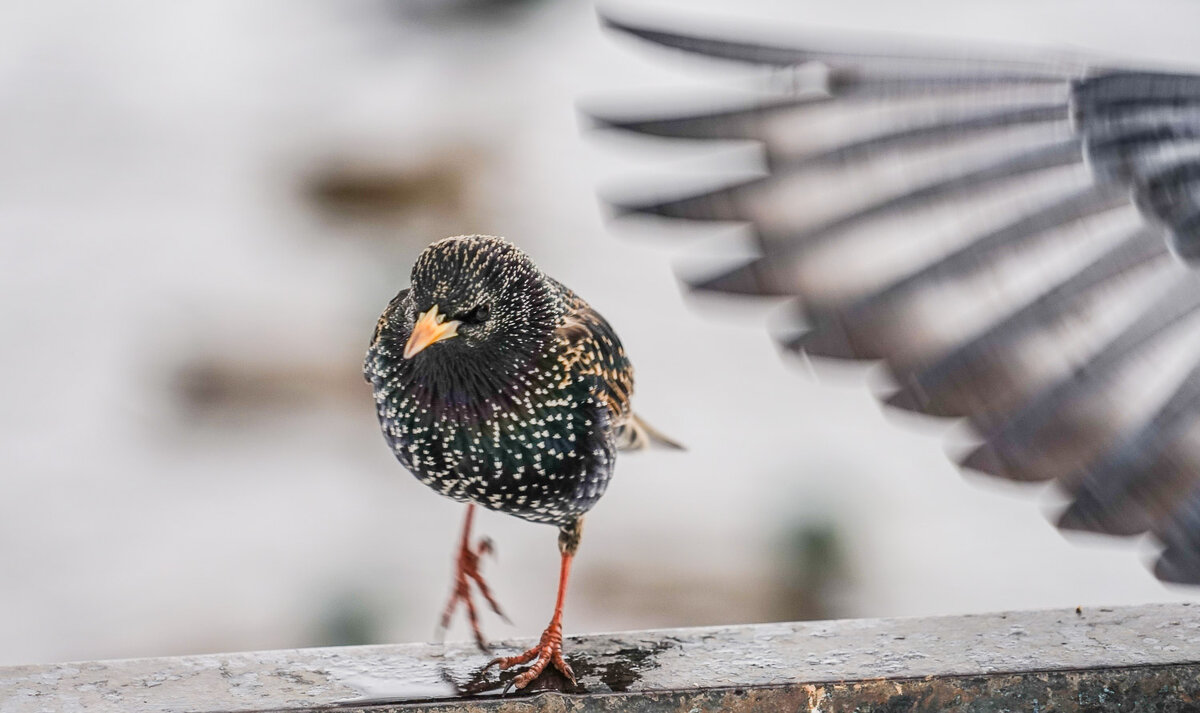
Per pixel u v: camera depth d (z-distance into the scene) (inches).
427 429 134.1
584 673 133.6
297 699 133.0
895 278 74.7
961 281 74.5
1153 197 82.8
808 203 80.2
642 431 138.3
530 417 134.0
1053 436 66.5
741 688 132.8
